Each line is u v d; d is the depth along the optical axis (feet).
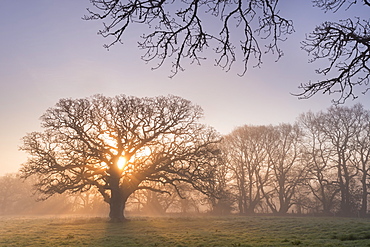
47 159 130.21
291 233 77.05
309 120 217.77
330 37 26.09
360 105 200.23
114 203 140.77
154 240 68.80
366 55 25.22
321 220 127.24
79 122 134.92
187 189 209.67
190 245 58.85
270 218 151.33
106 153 141.90
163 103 141.69
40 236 82.28
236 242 60.70
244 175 247.50
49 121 135.23
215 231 87.20
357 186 208.03
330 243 54.44
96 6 20.27
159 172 153.69
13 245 65.46
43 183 133.39
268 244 55.88
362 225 87.92
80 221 140.56
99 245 62.59
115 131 138.41
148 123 139.33
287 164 230.48
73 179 143.84
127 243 64.95
